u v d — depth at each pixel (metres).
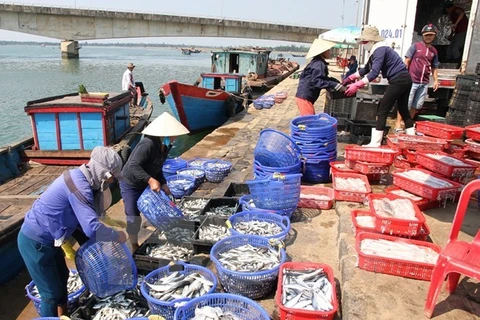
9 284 4.85
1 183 7.22
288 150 5.38
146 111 12.68
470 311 2.79
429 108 8.65
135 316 3.32
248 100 17.72
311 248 4.12
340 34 12.16
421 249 3.39
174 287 3.34
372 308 2.85
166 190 4.79
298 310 2.84
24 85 26.28
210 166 7.48
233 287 3.43
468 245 2.70
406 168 5.22
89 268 3.31
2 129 14.89
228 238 3.92
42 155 8.03
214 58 25.02
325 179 5.82
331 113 8.97
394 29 8.41
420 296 2.99
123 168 4.43
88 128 8.04
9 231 4.71
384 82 8.15
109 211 6.04
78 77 32.28
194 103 13.57
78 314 3.32
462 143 5.61
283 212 4.68
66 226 3.15
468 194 2.69
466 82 6.92
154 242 4.49
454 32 9.18
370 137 7.04
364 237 3.61
